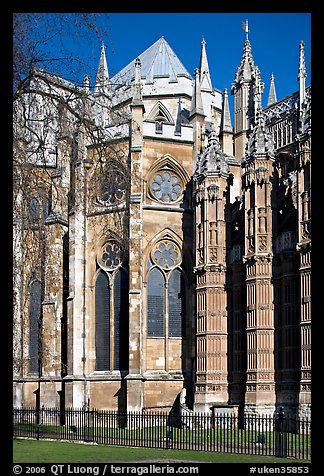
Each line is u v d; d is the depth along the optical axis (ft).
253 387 142.10
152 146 177.99
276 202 150.61
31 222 107.55
